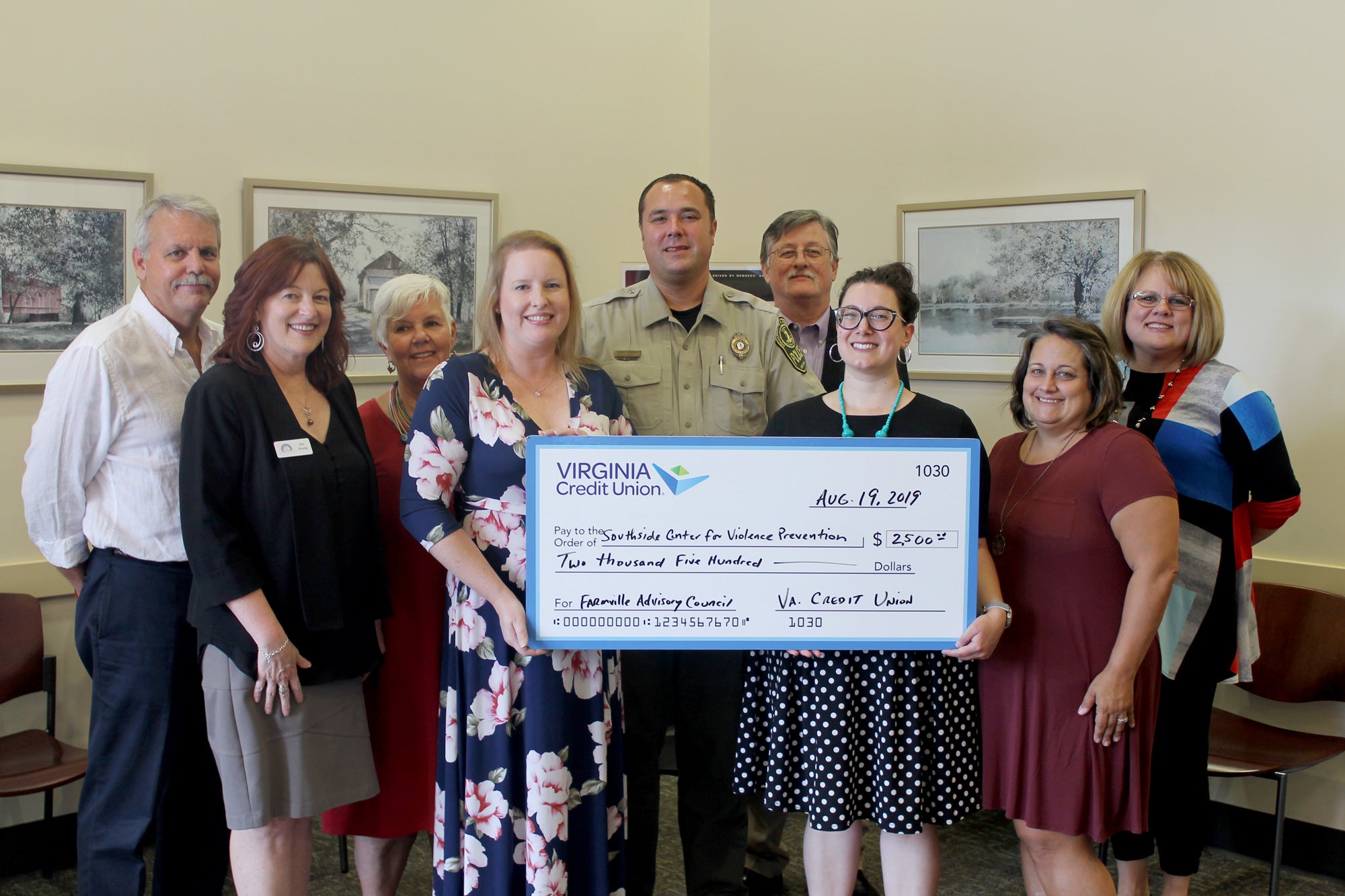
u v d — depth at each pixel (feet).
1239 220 10.45
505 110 12.89
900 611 6.94
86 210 10.27
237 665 6.54
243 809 6.64
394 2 12.00
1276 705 10.52
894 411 7.23
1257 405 8.39
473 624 6.82
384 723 7.76
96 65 10.25
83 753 9.46
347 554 7.05
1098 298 11.42
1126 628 6.85
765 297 12.95
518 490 6.91
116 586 7.47
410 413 8.39
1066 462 7.22
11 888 9.85
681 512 6.82
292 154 11.44
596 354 8.51
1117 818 7.07
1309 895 9.84
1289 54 10.07
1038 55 11.68
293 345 6.91
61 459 7.34
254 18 11.12
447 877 6.99
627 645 6.86
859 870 9.49
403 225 12.16
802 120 13.66
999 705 7.28
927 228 12.60
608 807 7.34
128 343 7.55
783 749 7.16
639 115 13.97
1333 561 10.07
